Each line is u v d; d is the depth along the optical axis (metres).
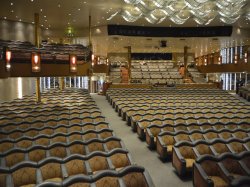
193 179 6.38
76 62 18.42
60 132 9.55
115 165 6.78
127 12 19.73
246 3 17.38
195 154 7.50
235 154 6.57
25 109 15.45
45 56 17.52
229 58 34.56
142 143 10.98
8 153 7.00
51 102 18.36
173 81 32.06
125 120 15.20
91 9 18.98
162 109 14.70
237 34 25.47
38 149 7.35
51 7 18.19
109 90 24.27
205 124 10.51
